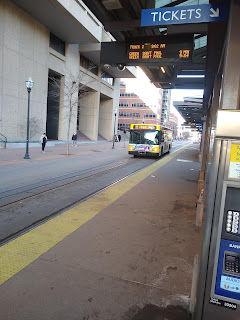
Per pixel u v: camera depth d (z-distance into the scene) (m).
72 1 22.91
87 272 3.31
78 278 3.16
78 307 2.66
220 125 1.87
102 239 4.36
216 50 4.78
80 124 41.16
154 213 5.95
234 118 1.83
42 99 26.08
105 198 7.10
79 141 35.34
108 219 5.38
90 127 40.62
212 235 1.95
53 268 3.37
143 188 8.66
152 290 2.99
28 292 2.86
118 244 4.19
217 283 1.95
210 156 2.07
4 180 9.27
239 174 1.84
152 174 11.80
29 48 23.67
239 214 1.88
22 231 4.70
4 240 4.29
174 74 14.41
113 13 6.21
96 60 36.84
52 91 30.95
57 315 2.53
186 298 2.86
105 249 3.98
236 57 2.10
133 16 6.26
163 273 3.37
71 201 6.80
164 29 8.91
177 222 5.40
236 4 2.08
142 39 7.61
